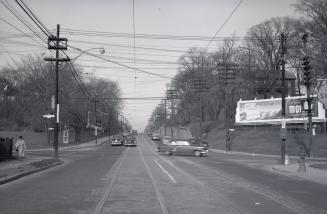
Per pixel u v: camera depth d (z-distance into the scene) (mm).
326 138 54500
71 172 22047
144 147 66750
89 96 85000
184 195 13555
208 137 82625
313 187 17547
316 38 66375
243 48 89125
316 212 11000
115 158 36312
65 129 77000
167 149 43781
